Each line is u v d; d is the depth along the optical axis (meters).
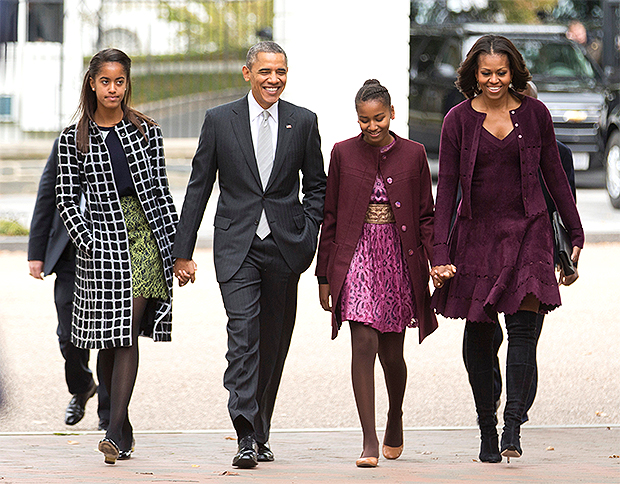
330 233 19.61
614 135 59.25
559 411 25.59
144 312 20.30
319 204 20.06
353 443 22.16
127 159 19.45
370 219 19.22
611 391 27.45
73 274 22.77
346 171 19.23
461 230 18.84
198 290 41.88
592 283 42.25
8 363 30.27
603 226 53.38
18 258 49.28
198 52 75.50
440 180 18.92
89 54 70.69
